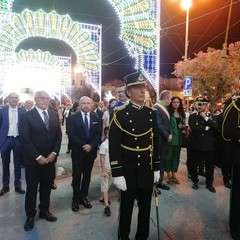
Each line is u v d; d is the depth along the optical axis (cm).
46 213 432
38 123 417
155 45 1218
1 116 550
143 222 334
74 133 471
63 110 1873
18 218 436
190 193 545
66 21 1366
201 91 1452
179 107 620
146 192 326
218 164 586
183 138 605
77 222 421
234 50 1405
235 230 377
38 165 415
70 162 815
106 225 411
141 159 317
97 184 604
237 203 373
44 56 2131
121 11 1173
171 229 400
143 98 320
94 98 867
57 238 374
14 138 554
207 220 429
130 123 315
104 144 476
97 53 1476
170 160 603
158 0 1206
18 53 1978
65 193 546
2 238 375
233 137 361
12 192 552
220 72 1418
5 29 1273
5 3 1207
